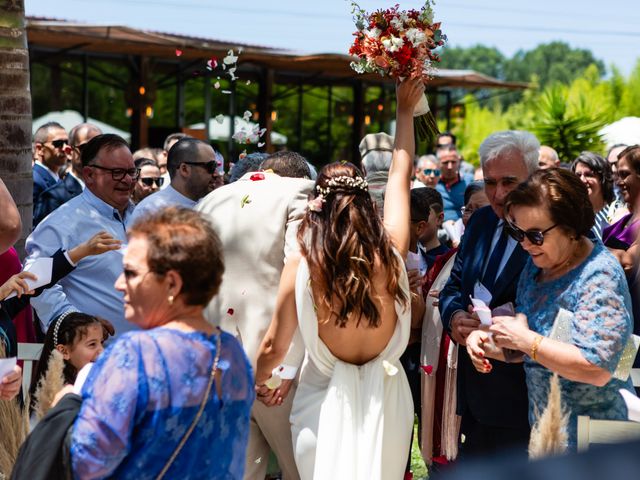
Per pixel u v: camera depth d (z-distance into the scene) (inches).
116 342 99.4
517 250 151.2
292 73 775.7
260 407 157.5
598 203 271.3
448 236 324.8
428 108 169.0
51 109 638.5
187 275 100.0
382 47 157.4
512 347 131.6
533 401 137.8
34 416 131.1
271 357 143.6
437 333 171.3
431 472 175.6
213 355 100.7
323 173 142.3
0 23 222.8
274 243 161.3
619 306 126.6
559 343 127.7
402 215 151.3
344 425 138.6
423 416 172.4
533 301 135.9
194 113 714.8
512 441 149.7
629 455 41.4
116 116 676.7
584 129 731.4
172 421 96.8
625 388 134.9
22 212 228.1
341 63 681.0
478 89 928.9
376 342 141.9
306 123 796.0
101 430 94.9
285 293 140.6
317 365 142.8
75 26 550.3
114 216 203.6
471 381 153.2
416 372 184.2
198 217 102.9
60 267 177.9
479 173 376.2
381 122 852.6
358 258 136.0
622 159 219.9
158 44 588.4
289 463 160.7
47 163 349.4
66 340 163.8
